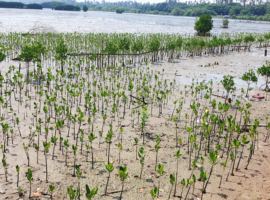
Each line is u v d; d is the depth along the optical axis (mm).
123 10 189250
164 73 15672
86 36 26656
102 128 7789
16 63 15828
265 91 12797
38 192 5109
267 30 57094
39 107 9359
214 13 130875
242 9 131750
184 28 54500
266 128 8617
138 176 5789
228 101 10836
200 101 11016
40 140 7129
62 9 143375
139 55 19016
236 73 16344
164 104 10328
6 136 7180
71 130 7852
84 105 9180
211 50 24469
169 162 6410
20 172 5688
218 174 6023
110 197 5102
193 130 8227
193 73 15969
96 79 13586
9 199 4879
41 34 27969
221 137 7848
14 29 34438
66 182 5465
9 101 9750
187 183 5262
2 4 125250
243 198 5246
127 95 11328
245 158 6777
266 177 5996
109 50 16281
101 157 6488
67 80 13047
